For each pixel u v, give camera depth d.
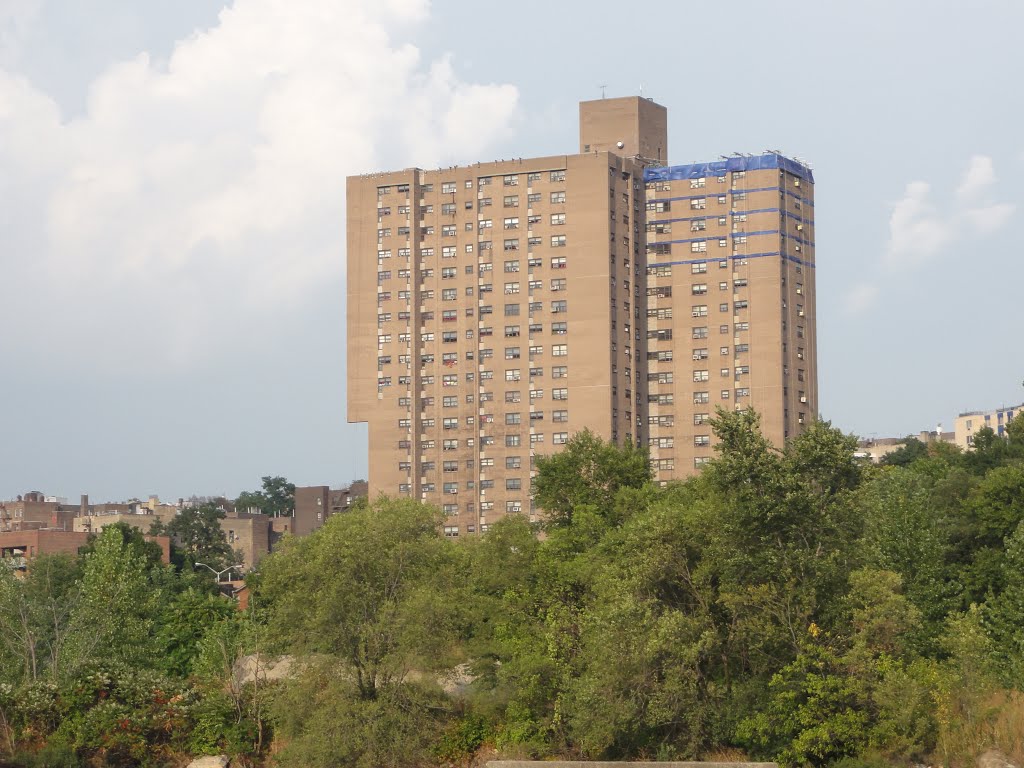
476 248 199.38
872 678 87.56
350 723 97.31
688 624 91.25
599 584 99.06
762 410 191.75
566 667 97.44
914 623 90.50
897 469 140.38
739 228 195.88
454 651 104.00
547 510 130.62
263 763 107.81
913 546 108.06
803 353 197.00
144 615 135.50
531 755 97.62
